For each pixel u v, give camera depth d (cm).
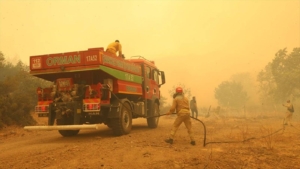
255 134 878
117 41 1060
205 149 611
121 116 886
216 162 482
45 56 836
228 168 447
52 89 845
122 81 934
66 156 563
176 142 720
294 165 464
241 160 496
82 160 518
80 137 925
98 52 781
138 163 486
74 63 802
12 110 1409
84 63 792
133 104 1008
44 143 814
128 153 568
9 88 1516
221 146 651
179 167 455
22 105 1475
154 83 1298
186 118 689
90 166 471
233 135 850
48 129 784
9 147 773
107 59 827
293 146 640
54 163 508
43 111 834
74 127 762
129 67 1001
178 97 707
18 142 885
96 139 838
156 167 457
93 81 859
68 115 809
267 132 937
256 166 457
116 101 900
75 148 650
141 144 681
